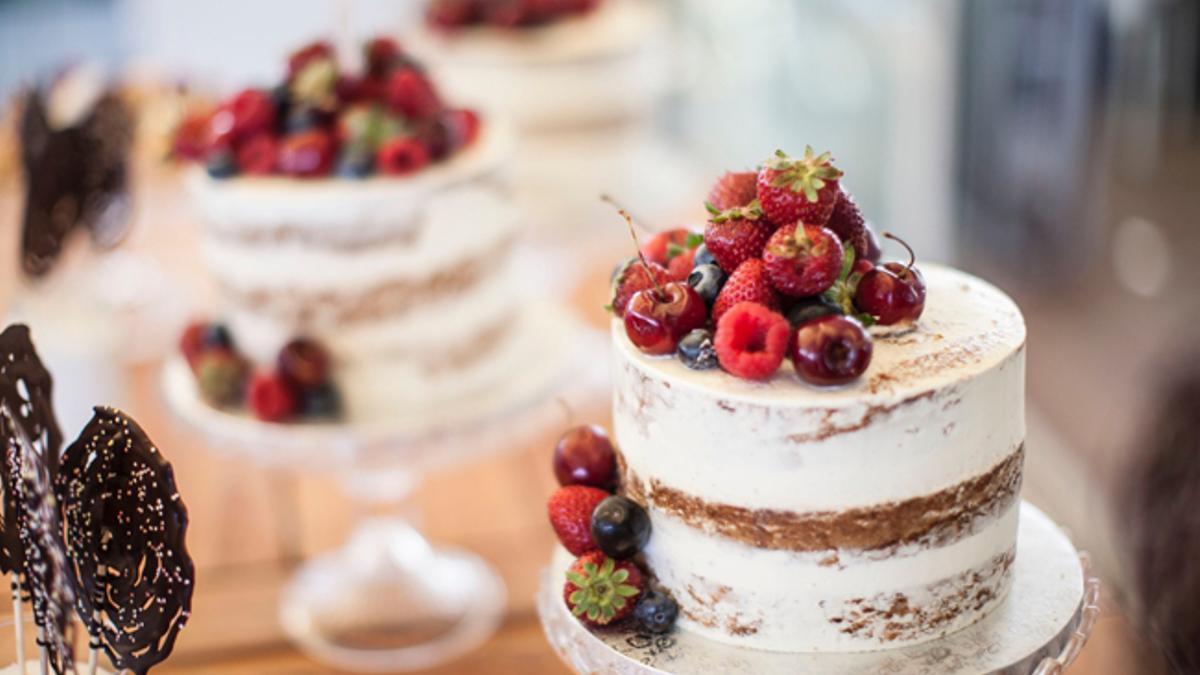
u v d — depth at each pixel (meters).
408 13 2.56
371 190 1.13
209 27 2.60
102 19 2.93
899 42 1.83
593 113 1.72
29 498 0.86
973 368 0.84
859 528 0.84
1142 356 1.67
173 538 0.82
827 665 0.86
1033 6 1.72
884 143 1.93
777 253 0.84
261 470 1.29
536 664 1.11
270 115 1.18
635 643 0.87
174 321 1.55
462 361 1.17
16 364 0.88
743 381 0.84
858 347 0.83
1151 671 1.02
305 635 1.13
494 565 1.20
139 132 1.92
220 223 1.15
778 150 0.86
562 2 1.80
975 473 0.85
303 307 1.15
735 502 0.85
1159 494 1.14
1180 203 1.69
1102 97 1.71
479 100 1.70
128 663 0.85
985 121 1.83
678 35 2.42
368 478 1.23
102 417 0.83
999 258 1.91
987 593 0.88
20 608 0.89
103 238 1.50
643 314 0.86
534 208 1.73
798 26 2.06
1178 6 1.59
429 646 1.12
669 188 1.81
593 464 0.91
